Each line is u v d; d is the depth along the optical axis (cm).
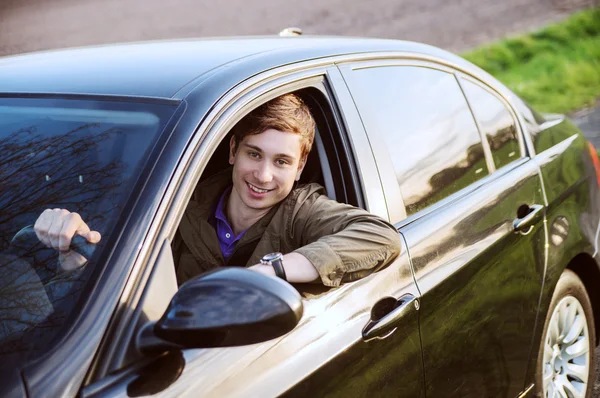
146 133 190
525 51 1516
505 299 278
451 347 246
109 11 2295
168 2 2438
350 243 206
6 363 153
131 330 161
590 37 1589
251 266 211
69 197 181
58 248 172
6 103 217
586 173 355
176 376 163
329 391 195
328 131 234
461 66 308
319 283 205
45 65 242
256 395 174
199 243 229
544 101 1180
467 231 260
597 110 1081
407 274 229
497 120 314
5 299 167
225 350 175
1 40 1853
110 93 206
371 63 259
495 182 292
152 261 169
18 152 197
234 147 228
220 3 2366
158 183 177
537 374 310
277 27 1941
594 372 354
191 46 246
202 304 156
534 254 299
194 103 194
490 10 2034
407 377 224
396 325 219
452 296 246
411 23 1927
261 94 209
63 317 160
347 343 202
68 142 195
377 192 236
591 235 343
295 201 226
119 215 173
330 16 2072
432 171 263
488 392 271
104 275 164
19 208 183
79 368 153
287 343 188
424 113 272
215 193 238
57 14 2259
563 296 327
